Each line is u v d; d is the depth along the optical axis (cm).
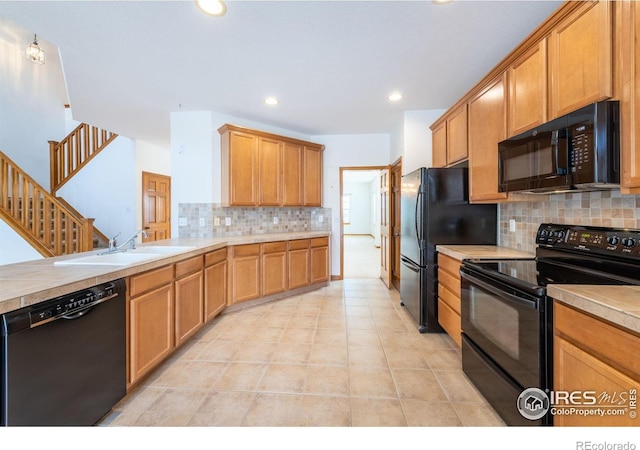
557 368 121
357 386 190
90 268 166
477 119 231
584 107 126
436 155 320
